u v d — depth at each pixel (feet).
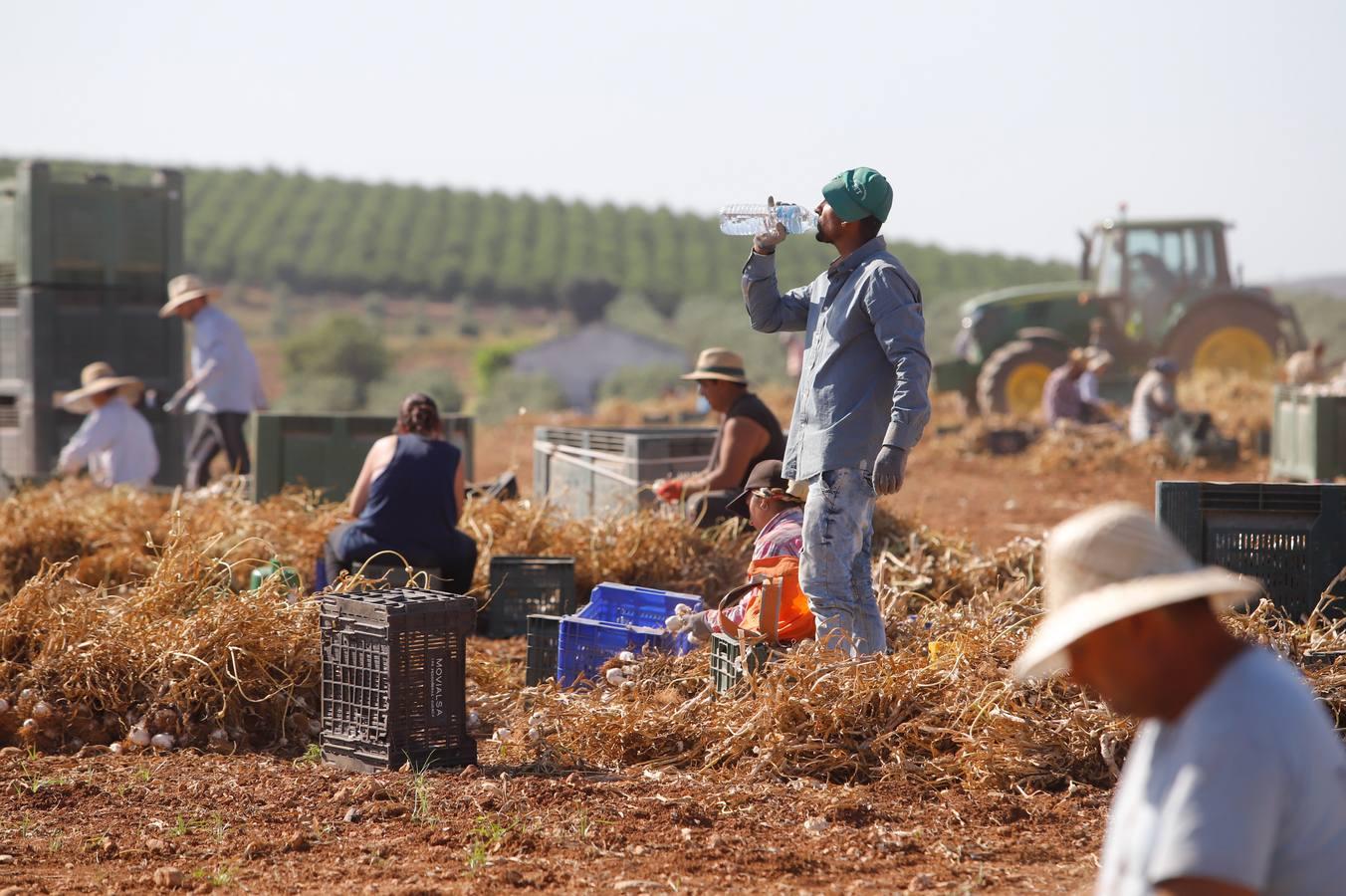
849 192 62.80
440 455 86.63
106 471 132.36
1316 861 22.89
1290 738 22.79
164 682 67.15
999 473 207.92
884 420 63.52
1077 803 54.90
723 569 96.89
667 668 69.77
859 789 56.75
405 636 59.77
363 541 85.25
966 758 58.13
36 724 65.10
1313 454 168.35
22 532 102.01
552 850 49.42
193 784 58.44
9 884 45.96
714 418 288.30
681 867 47.67
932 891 45.11
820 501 63.67
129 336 169.27
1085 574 24.32
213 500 111.96
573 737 63.67
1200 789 22.68
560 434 120.67
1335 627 68.44
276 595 72.02
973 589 91.50
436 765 60.59
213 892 45.19
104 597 75.61
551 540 100.07
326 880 46.47
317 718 67.87
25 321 163.02
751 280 67.92
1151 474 202.69
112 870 47.70
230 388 141.59
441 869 47.47
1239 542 74.59
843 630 63.72
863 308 62.59
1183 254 273.75
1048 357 263.49
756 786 57.16
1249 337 269.23
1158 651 23.88
